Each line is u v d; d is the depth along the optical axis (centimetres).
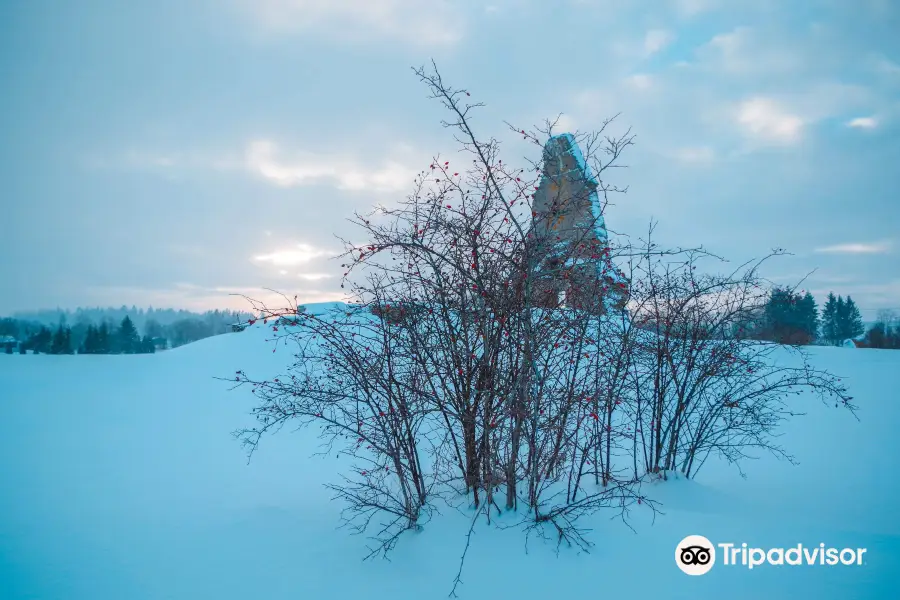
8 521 489
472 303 416
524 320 405
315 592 358
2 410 1048
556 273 415
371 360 425
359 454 699
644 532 413
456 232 413
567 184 466
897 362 1427
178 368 1477
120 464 679
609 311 494
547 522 411
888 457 677
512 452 418
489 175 418
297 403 453
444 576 365
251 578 379
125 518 496
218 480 609
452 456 467
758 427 701
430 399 422
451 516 426
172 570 395
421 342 416
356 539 427
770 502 514
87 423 933
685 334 533
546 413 435
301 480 604
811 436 787
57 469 657
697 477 606
